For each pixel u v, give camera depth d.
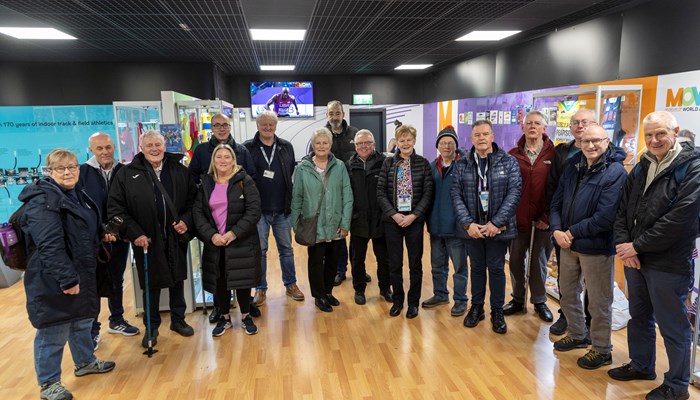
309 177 3.55
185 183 3.19
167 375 2.82
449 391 2.59
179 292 3.35
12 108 7.32
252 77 9.95
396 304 3.67
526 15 4.79
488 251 3.27
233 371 2.86
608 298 2.72
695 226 2.21
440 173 3.55
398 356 3.00
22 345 3.29
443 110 9.32
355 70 9.50
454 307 3.66
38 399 2.60
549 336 3.24
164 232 3.07
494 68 7.18
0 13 4.37
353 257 3.91
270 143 3.81
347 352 3.07
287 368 2.88
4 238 2.34
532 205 3.35
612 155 2.64
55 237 2.36
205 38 5.71
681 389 2.37
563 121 4.00
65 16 4.50
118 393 2.63
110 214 2.95
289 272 4.05
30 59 7.14
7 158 7.42
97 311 2.67
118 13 4.41
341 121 4.37
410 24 5.13
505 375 2.74
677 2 3.81
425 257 5.40
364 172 3.75
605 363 2.80
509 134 6.72
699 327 2.57
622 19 4.46
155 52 6.64
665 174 2.25
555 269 3.97
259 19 4.75
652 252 2.31
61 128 7.46
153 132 3.06
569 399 2.48
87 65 7.36
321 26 5.15
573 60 5.26
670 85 3.60
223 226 3.14
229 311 3.49
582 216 2.69
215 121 3.50
